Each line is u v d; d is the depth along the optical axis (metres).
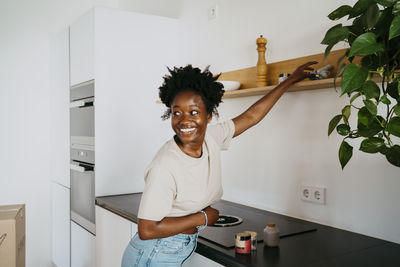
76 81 2.89
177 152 1.34
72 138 2.98
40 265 3.46
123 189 2.72
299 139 2.00
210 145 1.44
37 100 3.40
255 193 2.29
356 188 1.74
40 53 3.40
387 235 1.63
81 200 2.83
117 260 2.32
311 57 1.91
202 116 1.33
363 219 1.72
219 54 2.54
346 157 1.26
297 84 1.77
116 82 2.68
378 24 1.08
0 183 3.26
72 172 2.99
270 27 2.15
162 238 1.42
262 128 2.23
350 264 1.35
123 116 2.71
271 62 2.16
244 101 2.34
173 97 1.35
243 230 1.77
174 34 2.94
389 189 1.61
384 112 1.61
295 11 2.00
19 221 1.81
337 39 1.21
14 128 3.30
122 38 2.70
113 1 3.72
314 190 1.92
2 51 3.24
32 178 3.39
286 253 1.47
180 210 1.40
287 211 2.09
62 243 3.21
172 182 1.32
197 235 1.55
